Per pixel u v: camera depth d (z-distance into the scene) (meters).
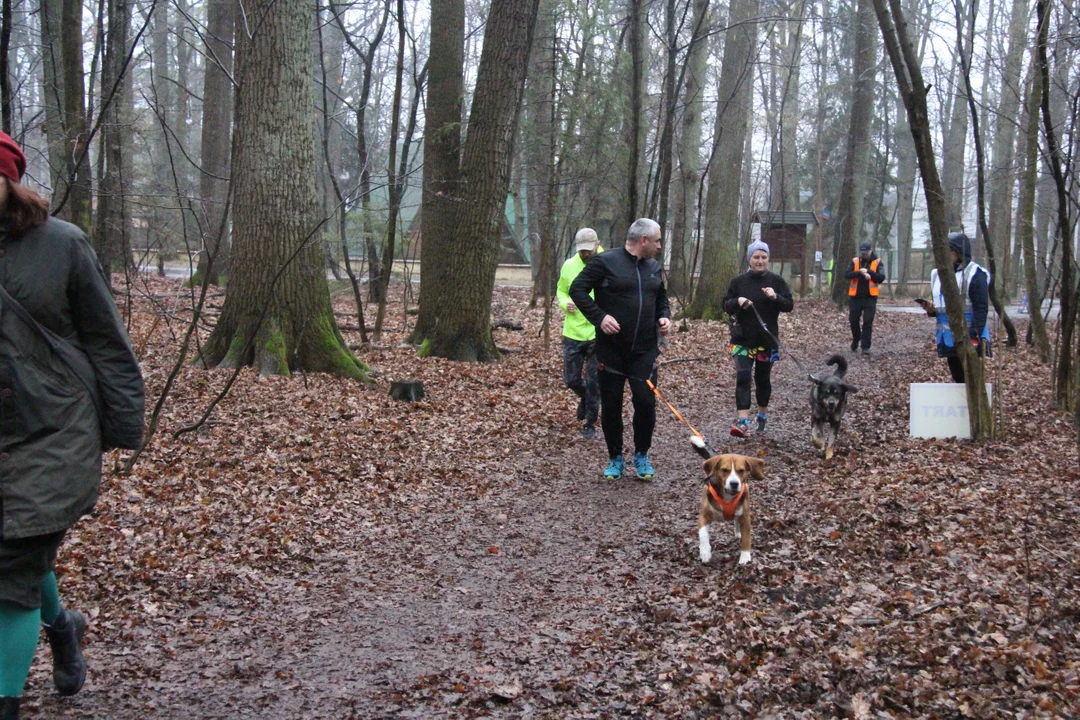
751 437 9.45
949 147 28.92
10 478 2.84
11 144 2.92
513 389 11.57
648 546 6.04
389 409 9.56
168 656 4.11
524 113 19.30
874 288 15.69
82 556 5.14
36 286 2.93
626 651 4.31
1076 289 9.44
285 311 10.66
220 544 5.57
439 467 7.77
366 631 4.54
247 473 7.04
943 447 8.24
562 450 8.77
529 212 27.66
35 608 3.00
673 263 25.34
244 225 10.59
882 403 11.12
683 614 4.74
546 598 5.08
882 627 4.28
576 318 9.08
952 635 4.09
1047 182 20.73
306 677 3.98
